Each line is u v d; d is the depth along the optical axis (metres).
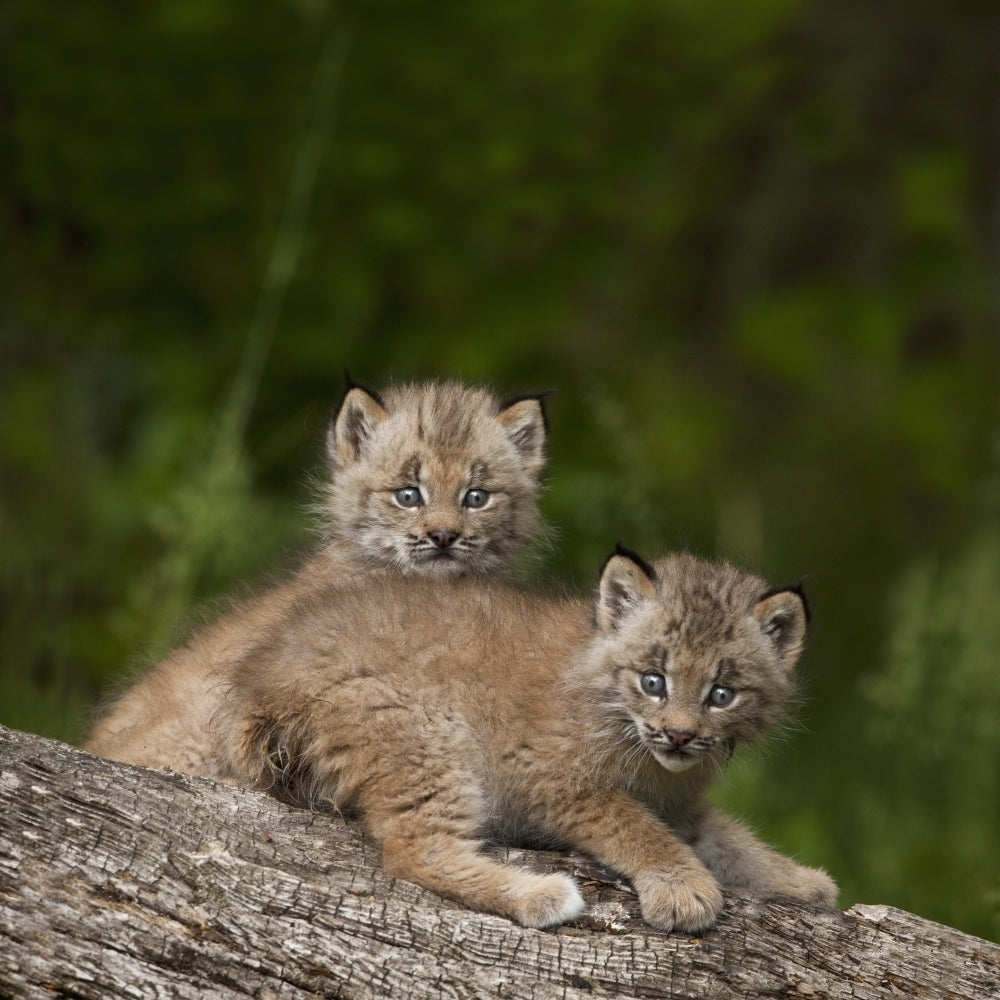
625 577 9.45
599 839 9.06
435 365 18.59
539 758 9.20
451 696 9.16
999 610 14.30
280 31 18.67
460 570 11.95
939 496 20.47
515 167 19.08
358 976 7.76
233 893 7.81
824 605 19.22
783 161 22.34
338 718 8.99
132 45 18.34
